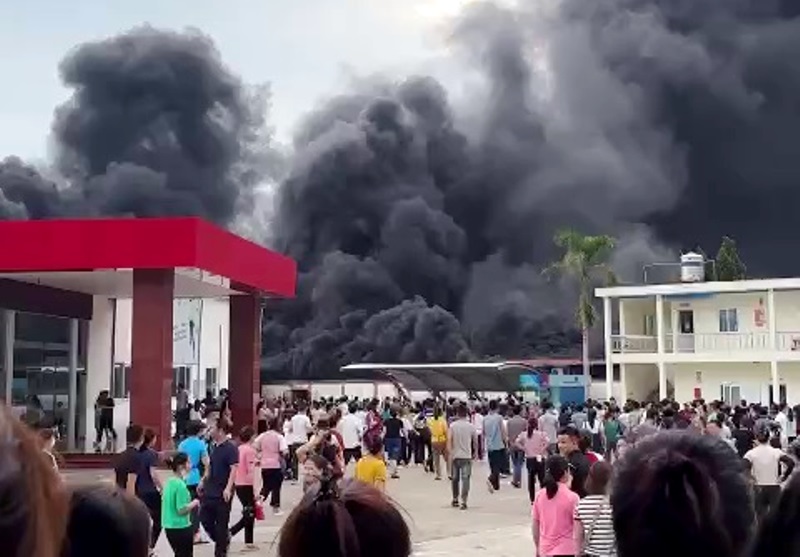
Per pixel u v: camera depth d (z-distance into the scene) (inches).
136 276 882.1
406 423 1152.2
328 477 106.3
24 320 1027.9
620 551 90.0
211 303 1630.2
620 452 105.1
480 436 1123.9
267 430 716.7
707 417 888.3
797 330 1523.1
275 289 1127.6
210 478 483.2
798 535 81.7
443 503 778.2
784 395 1514.5
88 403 1143.6
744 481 91.4
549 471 307.1
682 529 86.7
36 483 64.0
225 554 480.4
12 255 874.8
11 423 65.4
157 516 440.5
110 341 1200.8
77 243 870.4
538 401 1557.6
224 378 1674.5
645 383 1686.8
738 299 1573.6
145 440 447.5
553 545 301.3
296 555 99.1
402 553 100.7
